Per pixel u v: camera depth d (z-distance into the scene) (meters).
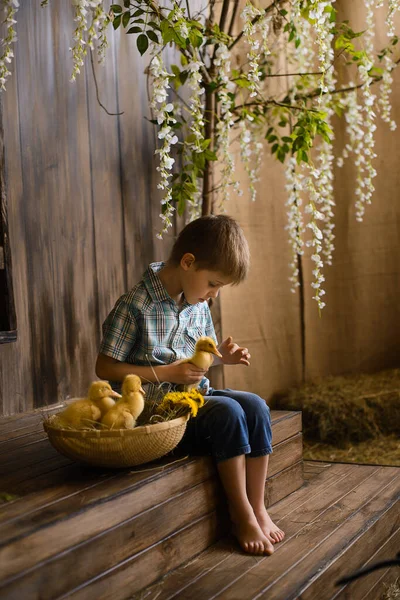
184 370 1.95
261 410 2.08
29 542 1.38
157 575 1.72
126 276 3.07
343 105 3.83
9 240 2.50
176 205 3.38
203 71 3.29
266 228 4.18
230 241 2.05
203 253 2.05
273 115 3.69
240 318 4.06
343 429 3.78
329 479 2.61
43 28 2.72
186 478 1.86
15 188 2.58
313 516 2.18
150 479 1.73
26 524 1.42
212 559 1.86
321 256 4.43
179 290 2.14
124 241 3.07
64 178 2.79
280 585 1.68
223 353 2.10
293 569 1.77
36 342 2.66
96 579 1.52
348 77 4.36
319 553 1.87
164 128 2.63
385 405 3.80
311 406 3.85
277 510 2.26
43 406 2.68
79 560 1.47
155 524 1.72
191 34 2.69
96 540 1.53
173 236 3.36
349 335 4.49
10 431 2.28
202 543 1.92
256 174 4.10
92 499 1.57
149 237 3.20
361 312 4.50
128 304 2.09
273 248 4.22
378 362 4.54
